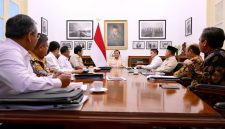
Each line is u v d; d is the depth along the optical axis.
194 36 6.78
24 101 1.04
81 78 2.54
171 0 7.86
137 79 2.63
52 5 7.92
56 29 7.99
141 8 7.93
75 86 1.81
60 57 5.36
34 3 6.43
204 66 2.42
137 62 7.70
